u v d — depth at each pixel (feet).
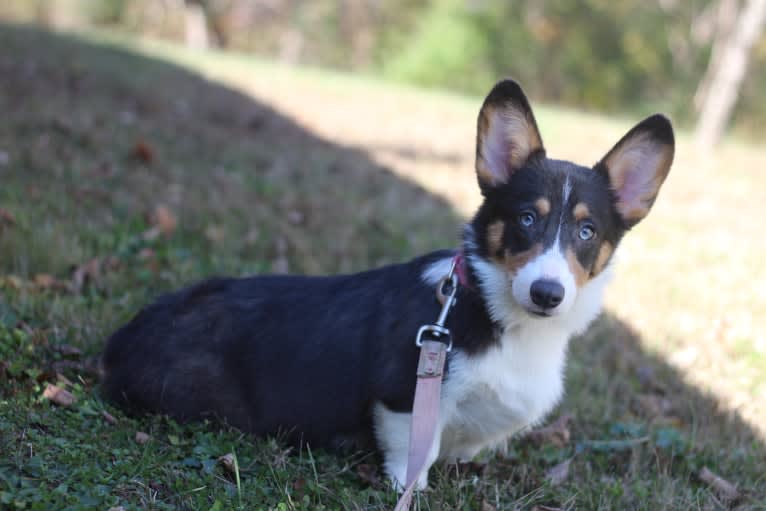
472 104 19.08
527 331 4.58
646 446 5.12
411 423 4.54
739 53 18.29
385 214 7.45
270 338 4.73
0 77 10.25
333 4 37.11
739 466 5.05
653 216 9.24
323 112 13.85
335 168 9.18
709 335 6.16
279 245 6.40
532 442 5.09
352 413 4.66
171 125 9.60
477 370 4.54
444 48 31.04
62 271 5.74
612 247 4.70
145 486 4.34
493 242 4.56
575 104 32.83
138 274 5.77
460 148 12.63
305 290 4.81
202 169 7.91
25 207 6.19
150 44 20.98
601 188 4.65
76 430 4.53
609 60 33.01
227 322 4.79
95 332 5.20
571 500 4.65
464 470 4.78
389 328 4.61
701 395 5.59
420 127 14.25
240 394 4.74
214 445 4.59
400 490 4.55
